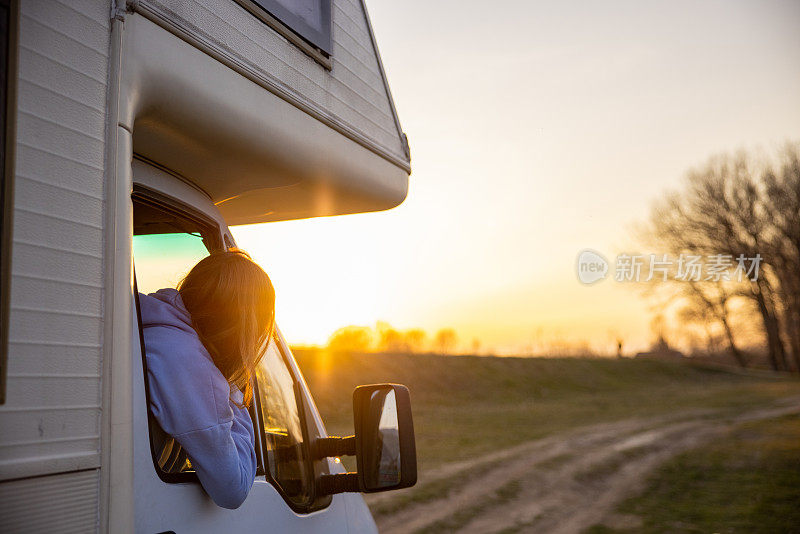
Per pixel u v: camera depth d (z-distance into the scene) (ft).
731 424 67.15
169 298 5.67
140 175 5.95
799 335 165.48
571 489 38.96
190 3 5.28
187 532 5.28
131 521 4.25
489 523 31.19
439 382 101.30
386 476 6.12
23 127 3.83
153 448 5.20
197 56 5.30
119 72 4.49
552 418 74.64
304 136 6.52
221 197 7.40
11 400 3.64
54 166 3.99
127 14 4.66
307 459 7.31
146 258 6.90
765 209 157.58
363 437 6.18
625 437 58.85
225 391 5.40
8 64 3.64
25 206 3.80
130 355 4.37
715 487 38.91
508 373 114.11
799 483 38.45
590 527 31.04
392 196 8.19
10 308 3.66
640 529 30.63
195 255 7.01
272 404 6.99
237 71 5.72
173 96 5.07
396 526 30.04
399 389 6.27
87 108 4.25
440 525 30.37
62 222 4.00
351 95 7.47
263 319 5.97
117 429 4.20
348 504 7.89
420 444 53.42
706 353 179.73
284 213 8.52
